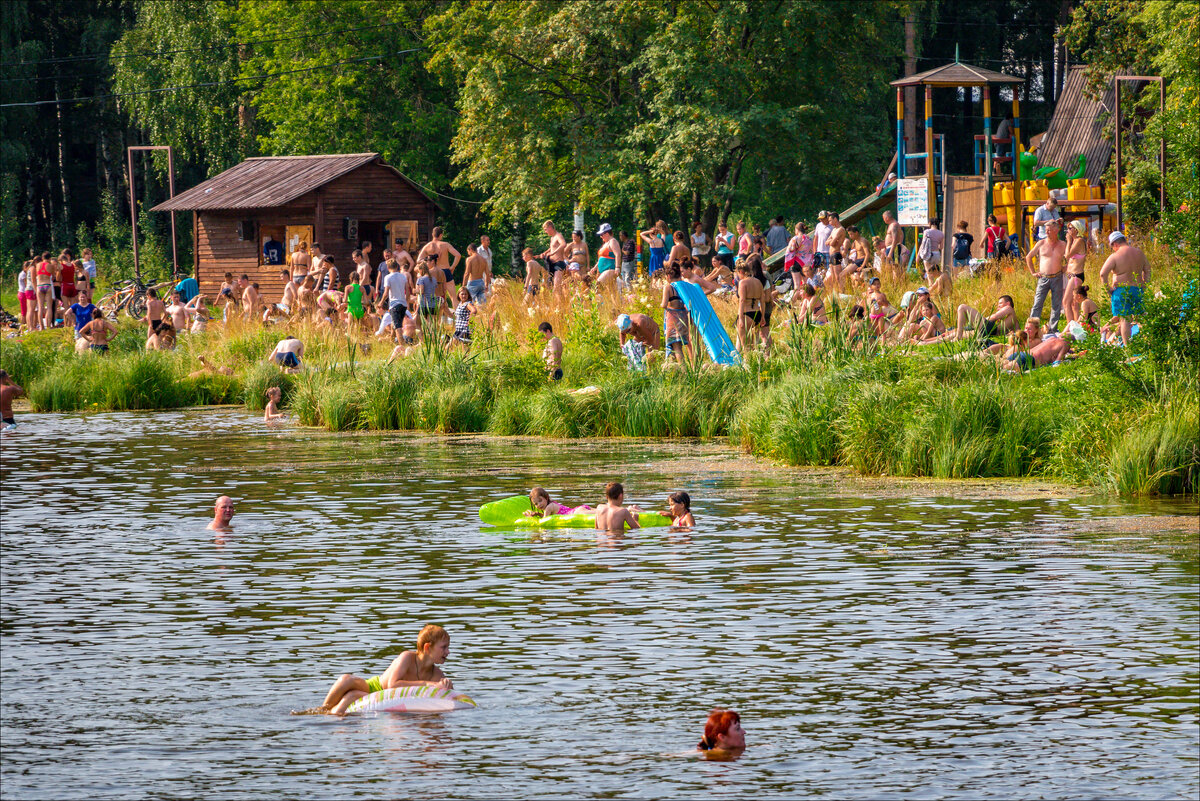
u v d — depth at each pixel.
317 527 26.02
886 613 18.30
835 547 22.81
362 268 59.97
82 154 130.38
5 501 29.77
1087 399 30.77
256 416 49.59
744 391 39.59
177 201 80.12
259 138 104.31
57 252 116.94
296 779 12.70
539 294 53.28
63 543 24.62
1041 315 44.00
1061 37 72.31
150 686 15.62
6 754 13.43
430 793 12.24
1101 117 74.44
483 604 19.34
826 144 77.69
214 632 18.00
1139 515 25.14
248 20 105.56
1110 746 13.27
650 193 79.12
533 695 15.07
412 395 44.69
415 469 33.84
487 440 40.41
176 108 105.44
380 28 100.12
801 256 57.50
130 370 54.06
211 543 24.48
